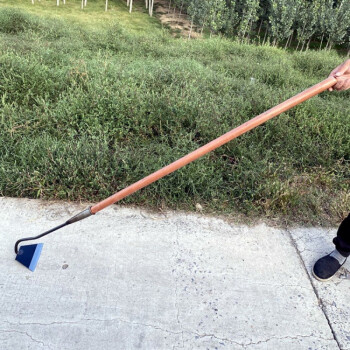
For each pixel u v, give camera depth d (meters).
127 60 5.40
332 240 2.45
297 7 14.59
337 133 3.59
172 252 2.35
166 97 3.74
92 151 2.92
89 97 3.61
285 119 3.68
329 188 3.10
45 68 4.05
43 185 2.68
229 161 3.25
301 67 6.86
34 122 3.30
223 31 15.79
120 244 2.37
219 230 2.56
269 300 2.13
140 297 2.06
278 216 2.72
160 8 17.77
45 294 2.02
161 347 1.84
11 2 13.82
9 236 2.35
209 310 2.04
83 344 1.81
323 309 2.11
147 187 2.74
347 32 15.50
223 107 3.85
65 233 2.40
